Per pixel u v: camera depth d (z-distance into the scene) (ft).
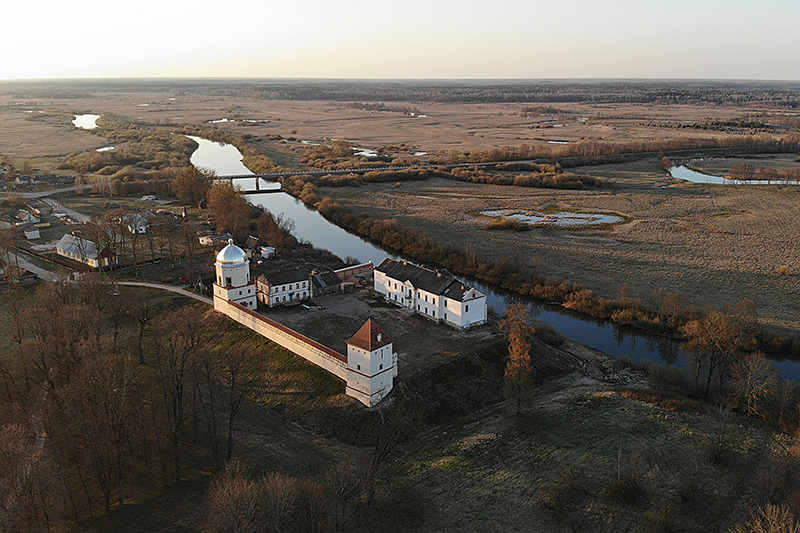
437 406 364.79
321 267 624.18
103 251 573.33
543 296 572.51
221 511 220.64
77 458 272.92
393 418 342.44
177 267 597.11
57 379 308.40
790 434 326.03
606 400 370.32
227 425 331.16
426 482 290.15
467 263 652.48
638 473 284.61
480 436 331.98
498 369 406.82
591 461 302.66
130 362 299.99
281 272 503.20
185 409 336.90
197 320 386.93
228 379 384.06
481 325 459.73
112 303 426.10
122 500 252.01
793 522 229.04
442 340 430.20
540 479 290.35
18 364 357.61
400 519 262.67
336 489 250.57
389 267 515.09
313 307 494.18
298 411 356.59
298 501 239.30
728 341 375.25
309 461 305.53
